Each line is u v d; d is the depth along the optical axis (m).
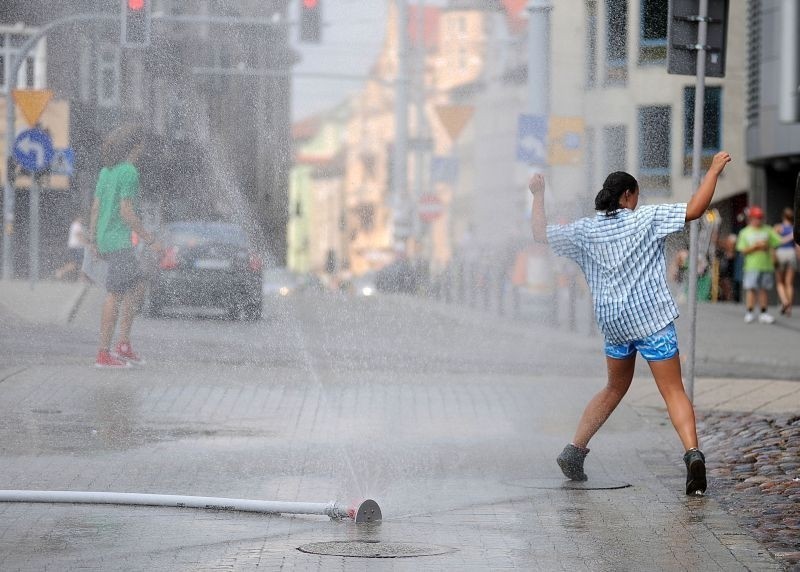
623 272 20.39
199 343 34.00
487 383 32.25
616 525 17.23
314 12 55.31
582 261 20.81
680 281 96.38
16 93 57.50
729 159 20.36
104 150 30.66
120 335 30.55
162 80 31.77
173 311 38.22
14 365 30.28
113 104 41.31
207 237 40.16
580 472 20.47
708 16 26.77
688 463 19.31
